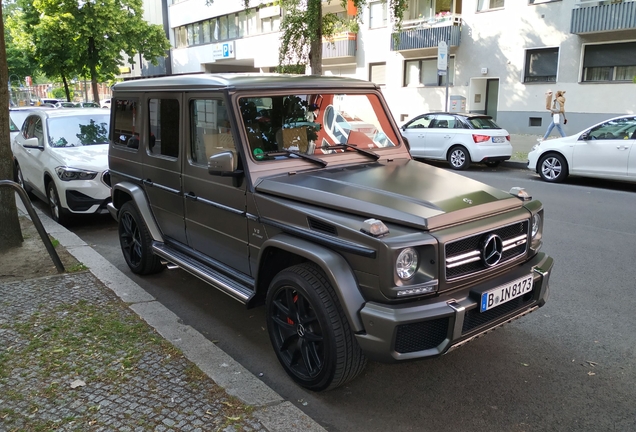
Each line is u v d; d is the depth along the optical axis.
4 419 2.99
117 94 5.73
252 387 3.39
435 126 14.70
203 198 4.35
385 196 3.35
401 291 2.93
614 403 3.43
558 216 8.58
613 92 18.59
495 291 3.20
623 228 7.78
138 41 28.88
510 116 21.55
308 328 3.43
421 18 24.09
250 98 3.95
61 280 5.22
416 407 3.40
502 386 3.64
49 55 27.22
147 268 5.57
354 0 15.12
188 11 37.47
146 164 5.16
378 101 4.75
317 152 4.18
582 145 11.44
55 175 7.62
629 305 4.97
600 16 18.02
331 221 3.21
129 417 3.00
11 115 13.09
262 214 3.72
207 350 3.86
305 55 14.22
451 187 3.64
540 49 20.33
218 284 4.14
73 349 3.78
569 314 4.79
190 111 4.41
